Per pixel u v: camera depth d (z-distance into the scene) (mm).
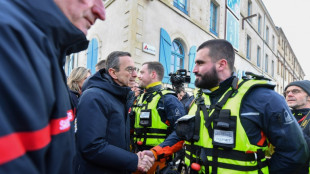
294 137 1004
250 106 1085
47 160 437
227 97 1151
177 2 7172
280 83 23656
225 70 1254
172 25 6586
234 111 1077
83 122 1122
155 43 5895
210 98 1278
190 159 1222
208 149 1122
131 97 2281
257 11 15609
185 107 2994
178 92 3539
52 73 448
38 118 361
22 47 347
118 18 5746
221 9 9836
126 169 1159
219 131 1088
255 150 1029
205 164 1106
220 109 1137
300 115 2113
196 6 7871
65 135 494
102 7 618
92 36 7297
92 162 1118
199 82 1278
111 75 1505
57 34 469
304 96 2105
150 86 2236
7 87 312
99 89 1266
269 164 1104
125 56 1513
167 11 6398
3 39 323
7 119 312
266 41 18391
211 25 9398
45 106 392
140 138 2049
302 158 1028
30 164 346
